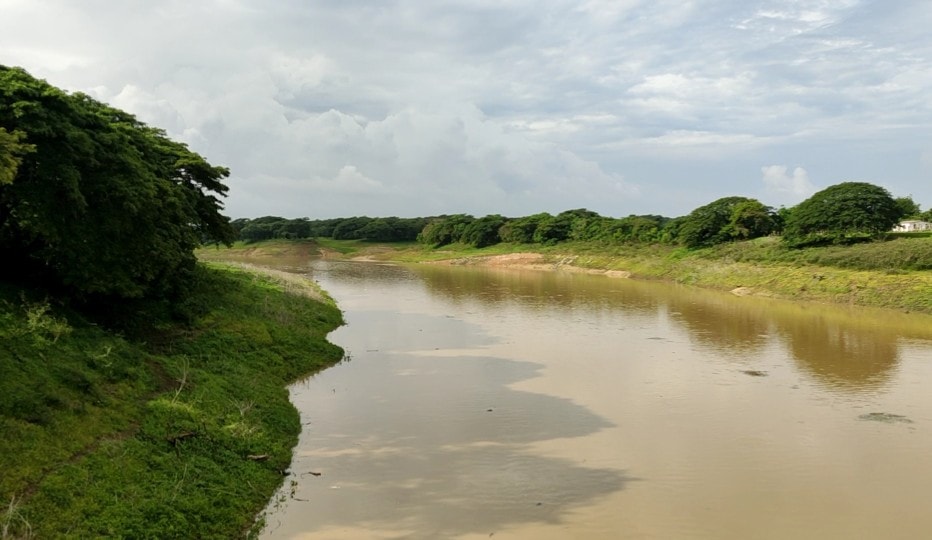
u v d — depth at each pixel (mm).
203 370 22469
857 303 53125
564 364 30797
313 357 30078
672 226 97375
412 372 28938
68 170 19141
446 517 15047
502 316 46656
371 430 20953
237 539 13828
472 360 31547
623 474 17672
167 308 27312
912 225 86125
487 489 16594
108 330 21922
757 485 17031
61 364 16672
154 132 33906
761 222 84125
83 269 20391
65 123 19984
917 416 22906
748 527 14773
